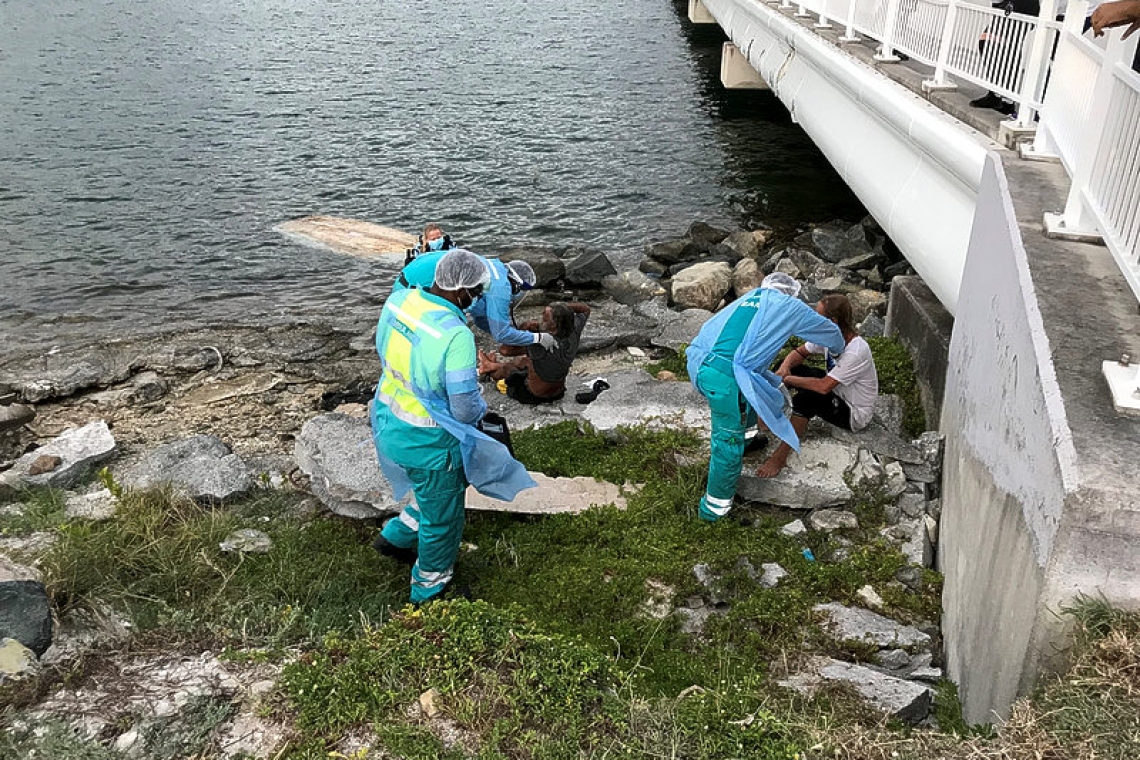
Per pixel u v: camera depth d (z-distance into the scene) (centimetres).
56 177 1541
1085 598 277
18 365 869
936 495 563
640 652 429
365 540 530
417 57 2698
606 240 1291
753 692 344
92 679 363
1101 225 385
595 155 1728
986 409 421
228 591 448
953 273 622
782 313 495
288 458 669
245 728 328
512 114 2030
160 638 396
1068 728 264
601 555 504
